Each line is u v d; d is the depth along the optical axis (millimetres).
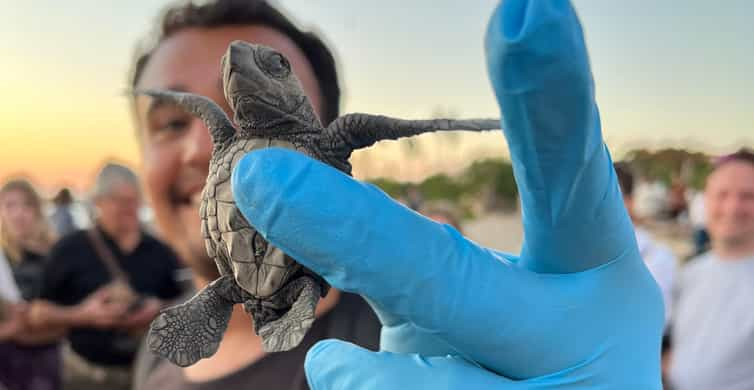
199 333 187
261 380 332
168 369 383
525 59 137
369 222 184
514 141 160
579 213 182
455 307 190
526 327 194
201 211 193
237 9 336
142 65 388
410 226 190
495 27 139
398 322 230
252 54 180
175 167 351
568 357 198
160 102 341
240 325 343
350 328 341
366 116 190
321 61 366
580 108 147
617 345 200
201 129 342
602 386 197
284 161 180
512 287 196
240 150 189
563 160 162
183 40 343
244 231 184
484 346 195
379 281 186
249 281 186
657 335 211
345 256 182
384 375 213
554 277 203
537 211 183
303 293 184
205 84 338
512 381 202
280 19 347
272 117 187
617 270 203
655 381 204
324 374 225
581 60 138
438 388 204
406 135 187
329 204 180
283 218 177
